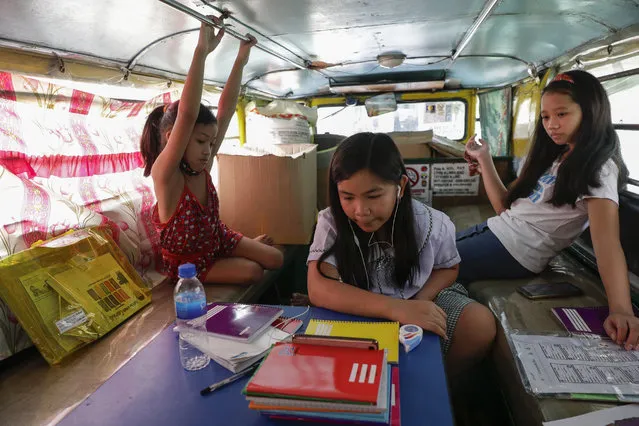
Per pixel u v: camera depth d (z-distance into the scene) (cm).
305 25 255
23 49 195
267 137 446
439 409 103
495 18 252
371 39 304
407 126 533
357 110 534
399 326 139
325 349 112
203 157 230
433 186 397
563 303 195
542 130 226
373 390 94
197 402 108
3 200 189
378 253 169
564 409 122
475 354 170
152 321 195
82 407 107
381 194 141
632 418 115
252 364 123
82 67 232
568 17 236
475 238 247
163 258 249
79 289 186
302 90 505
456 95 515
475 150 286
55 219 207
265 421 100
